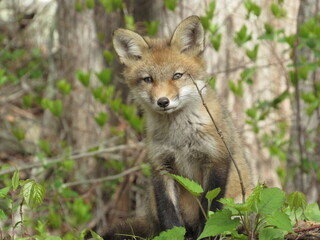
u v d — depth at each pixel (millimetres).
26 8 21031
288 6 14242
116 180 15258
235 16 13531
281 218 5793
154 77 8938
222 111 8883
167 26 13781
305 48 13703
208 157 8523
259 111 14195
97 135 16047
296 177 13320
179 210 8609
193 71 8977
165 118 8719
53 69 19297
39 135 17797
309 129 13430
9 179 12938
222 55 13617
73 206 12523
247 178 9055
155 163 8812
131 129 15008
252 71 12203
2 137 17562
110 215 14945
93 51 16375
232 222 5895
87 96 16188
